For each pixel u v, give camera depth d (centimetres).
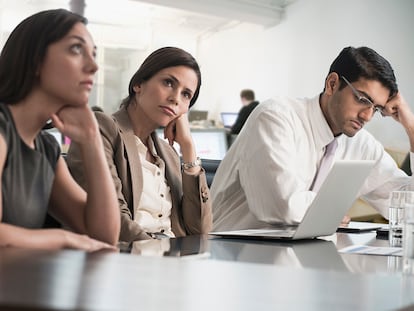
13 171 127
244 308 62
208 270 87
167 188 208
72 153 183
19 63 129
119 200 185
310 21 1016
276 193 233
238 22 1263
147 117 203
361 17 873
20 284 66
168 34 1432
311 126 254
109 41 1349
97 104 1370
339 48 935
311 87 1023
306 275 88
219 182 271
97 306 58
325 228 182
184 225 211
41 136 142
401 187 287
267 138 241
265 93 1173
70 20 131
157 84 200
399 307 70
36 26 129
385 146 770
